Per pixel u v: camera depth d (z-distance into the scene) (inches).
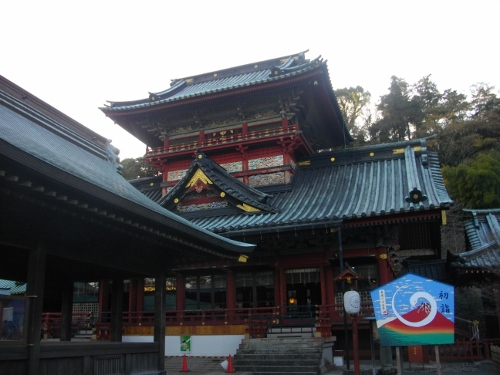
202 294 1187.3
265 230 1074.1
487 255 1107.9
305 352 889.5
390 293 513.0
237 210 1248.8
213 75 1772.9
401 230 1244.5
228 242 666.8
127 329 1143.0
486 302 1194.0
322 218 1031.0
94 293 1275.8
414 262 1382.9
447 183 2161.7
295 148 1374.3
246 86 1317.7
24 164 334.3
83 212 451.8
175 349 1088.8
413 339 499.2
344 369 900.0
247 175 1376.7
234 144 1374.3
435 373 858.1
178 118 1485.0
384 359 893.8
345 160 1403.8
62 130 687.1
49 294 780.0
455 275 1235.2
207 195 1299.2
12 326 422.3
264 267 1159.0
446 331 495.2
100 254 562.6
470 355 1007.0
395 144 1368.1
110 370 560.1
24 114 617.0
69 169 446.3
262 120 1413.6
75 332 1195.9
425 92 3223.4
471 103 3070.9
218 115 1457.9
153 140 1626.5
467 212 1450.5
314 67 1251.8
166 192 1461.6
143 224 514.3
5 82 616.7
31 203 436.5
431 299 503.5
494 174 2005.4
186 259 716.0
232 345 1050.7
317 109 1508.4
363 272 1103.0
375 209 1054.4
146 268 660.7
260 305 1146.0
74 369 502.6
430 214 1000.2
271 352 913.5
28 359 430.0
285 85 1309.1
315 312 1026.7
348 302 708.0
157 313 677.9
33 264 454.6
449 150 2679.6
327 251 1119.6
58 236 489.4
